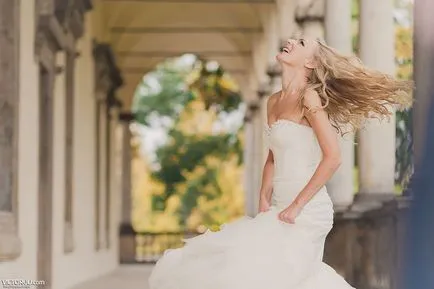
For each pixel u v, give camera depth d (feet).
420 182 11.68
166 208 168.66
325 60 19.54
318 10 60.85
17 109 42.34
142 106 170.09
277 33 86.84
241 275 18.47
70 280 65.31
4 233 39.45
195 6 110.11
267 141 20.22
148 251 132.98
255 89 114.83
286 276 18.56
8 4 41.60
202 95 150.00
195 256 19.02
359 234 45.60
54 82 54.65
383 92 19.60
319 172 18.74
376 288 41.65
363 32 47.67
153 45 121.39
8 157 41.68
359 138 47.29
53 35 51.13
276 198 19.56
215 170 168.66
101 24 96.17
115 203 107.86
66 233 62.28
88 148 77.10
